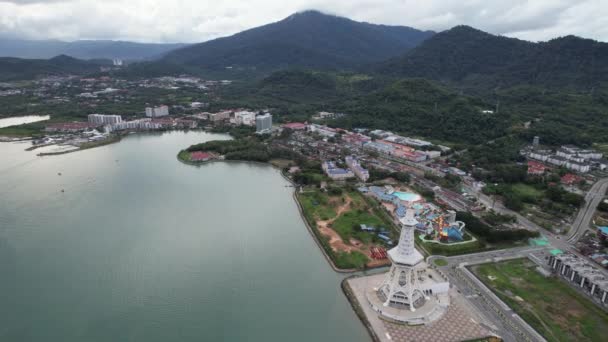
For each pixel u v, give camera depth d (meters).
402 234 151.50
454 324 143.25
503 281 171.00
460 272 178.38
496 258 191.12
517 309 151.25
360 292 163.00
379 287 162.25
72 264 185.00
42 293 163.75
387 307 150.50
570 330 140.25
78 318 149.12
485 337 136.50
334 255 192.62
